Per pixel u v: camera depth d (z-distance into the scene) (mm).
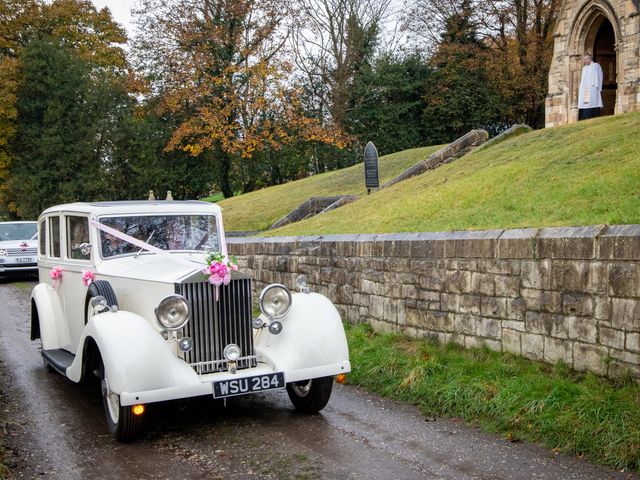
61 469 4895
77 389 7316
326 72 40344
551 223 7270
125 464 4961
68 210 7258
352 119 39406
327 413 6078
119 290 6312
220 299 5734
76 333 7098
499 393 5715
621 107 17828
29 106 37688
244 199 27047
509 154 13656
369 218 11711
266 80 31547
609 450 4594
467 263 7086
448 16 38188
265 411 6254
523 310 6434
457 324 7250
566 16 19906
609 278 5574
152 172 38250
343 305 9227
